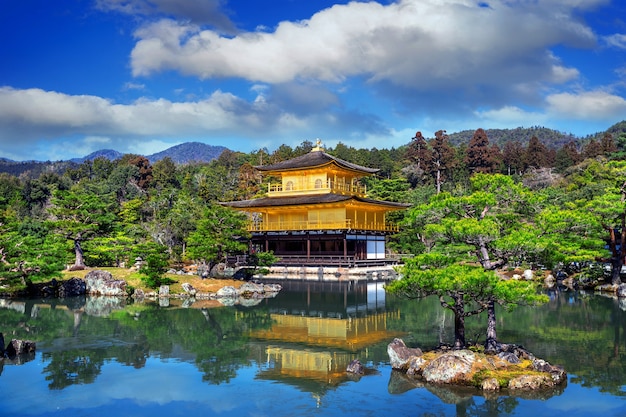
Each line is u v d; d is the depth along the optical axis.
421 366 25.20
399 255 83.88
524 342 32.28
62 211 63.03
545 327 36.75
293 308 47.56
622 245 53.66
